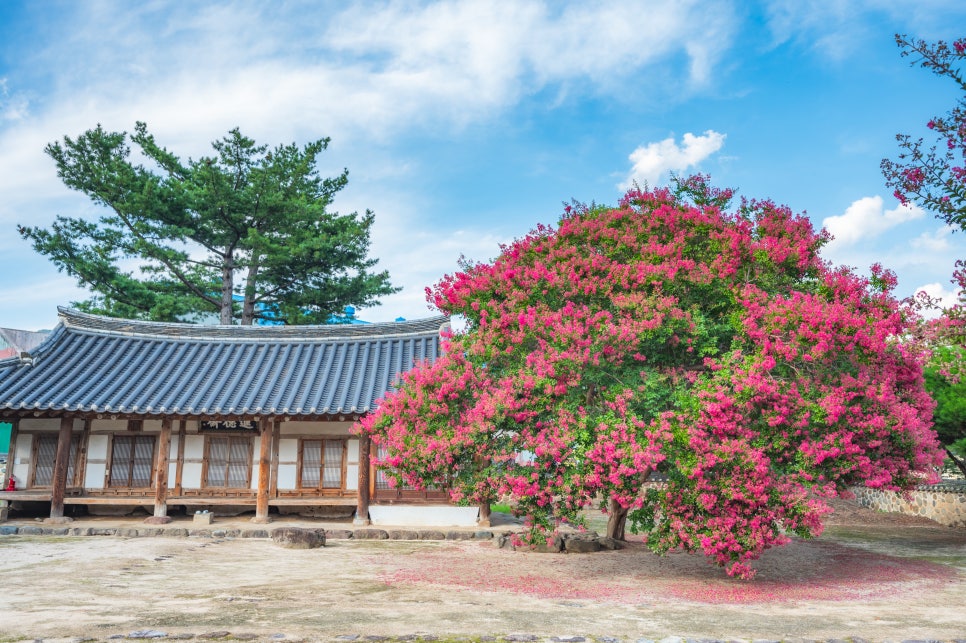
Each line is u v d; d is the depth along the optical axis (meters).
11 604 9.09
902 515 25.11
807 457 10.76
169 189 29.58
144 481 19.59
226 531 17.03
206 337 21.89
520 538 11.96
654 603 10.12
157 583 10.84
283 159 31.86
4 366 18.59
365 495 18.75
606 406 11.91
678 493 11.13
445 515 18.62
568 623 8.69
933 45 10.16
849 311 11.23
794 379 11.68
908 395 12.35
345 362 21.02
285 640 7.43
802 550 16.50
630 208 13.64
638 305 11.72
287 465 19.72
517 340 11.98
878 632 8.44
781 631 8.43
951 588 11.74
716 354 12.41
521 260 13.13
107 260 30.09
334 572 12.38
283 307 32.94
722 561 11.13
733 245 12.33
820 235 13.14
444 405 12.17
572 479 10.66
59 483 17.86
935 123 10.55
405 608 9.36
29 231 29.11
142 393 18.28
